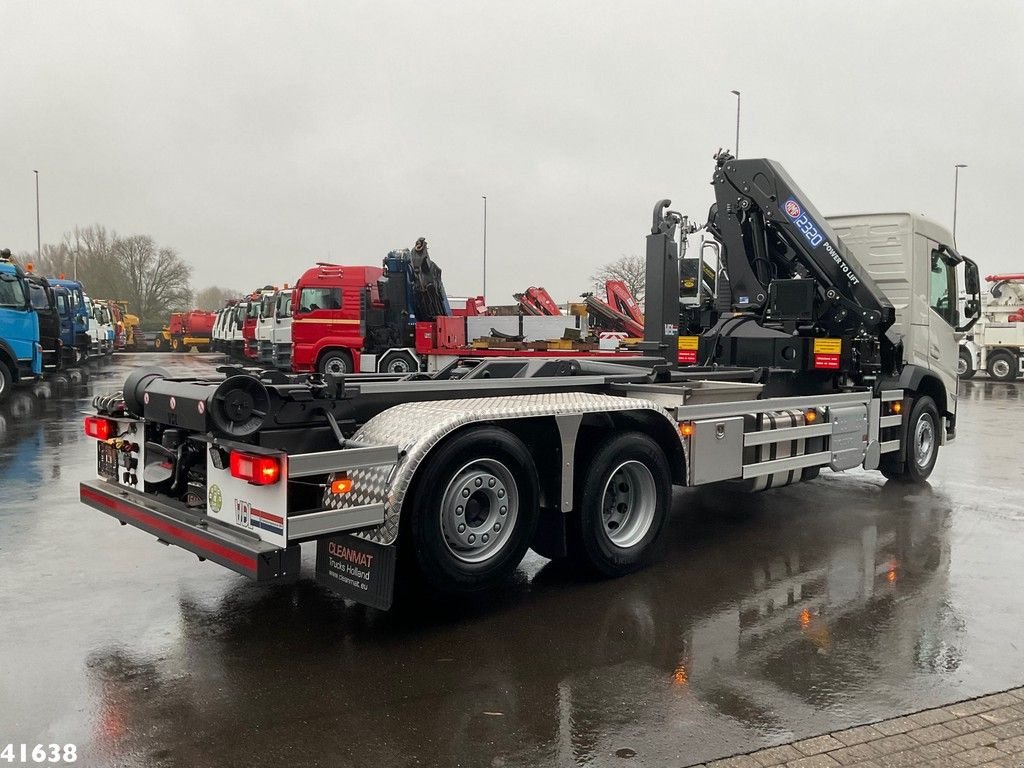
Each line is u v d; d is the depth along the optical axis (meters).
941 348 9.38
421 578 4.53
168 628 4.59
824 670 4.07
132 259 72.38
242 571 4.11
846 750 3.30
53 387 20.67
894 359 8.61
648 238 8.57
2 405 16.31
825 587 5.40
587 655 4.25
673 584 5.46
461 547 4.71
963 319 9.75
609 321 24.73
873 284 8.43
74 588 5.24
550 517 5.27
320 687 3.85
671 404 5.95
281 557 4.09
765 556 6.15
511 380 5.57
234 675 3.98
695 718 3.56
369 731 3.44
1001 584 5.47
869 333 8.21
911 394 8.86
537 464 5.20
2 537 6.40
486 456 4.72
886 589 5.36
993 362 27.08
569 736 3.40
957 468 10.12
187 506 4.83
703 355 8.85
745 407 6.52
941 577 5.62
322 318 21.92
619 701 3.72
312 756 3.23
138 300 72.00
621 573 5.59
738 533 6.84
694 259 9.90
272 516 4.12
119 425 5.41
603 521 5.47
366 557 4.46
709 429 6.17
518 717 3.56
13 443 11.22
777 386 8.20
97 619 4.71
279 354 25.92
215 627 4.61
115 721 3.50
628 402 5.55
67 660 4.13
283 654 4.24
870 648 4.36
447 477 4.55
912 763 3.21
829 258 8.34
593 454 5.37
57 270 72.50
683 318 9.47
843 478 9.44
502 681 3.93
